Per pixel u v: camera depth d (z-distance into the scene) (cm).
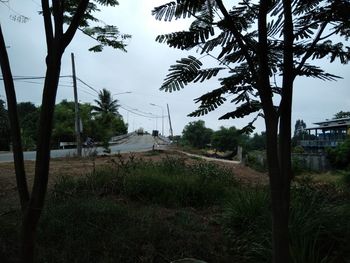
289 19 238
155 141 7400
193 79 249
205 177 1027
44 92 204
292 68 239
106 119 3061
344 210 585
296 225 511
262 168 2244
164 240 550
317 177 2044
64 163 1600
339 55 245
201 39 241
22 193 215
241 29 257
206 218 720
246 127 286
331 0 239
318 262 473
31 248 204
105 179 878
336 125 4194
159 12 242
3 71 217
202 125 5634
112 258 485
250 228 594
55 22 210
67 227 553
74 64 2472
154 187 858
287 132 238
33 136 4950
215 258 528
